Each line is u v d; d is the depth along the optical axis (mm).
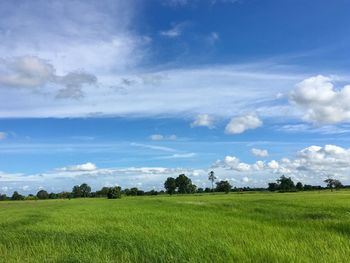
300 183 187375
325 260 14281
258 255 14969
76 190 192875
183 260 14586
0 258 16703
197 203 61375
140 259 15453
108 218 33875
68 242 19703
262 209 42156
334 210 37594
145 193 196875
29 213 46156
